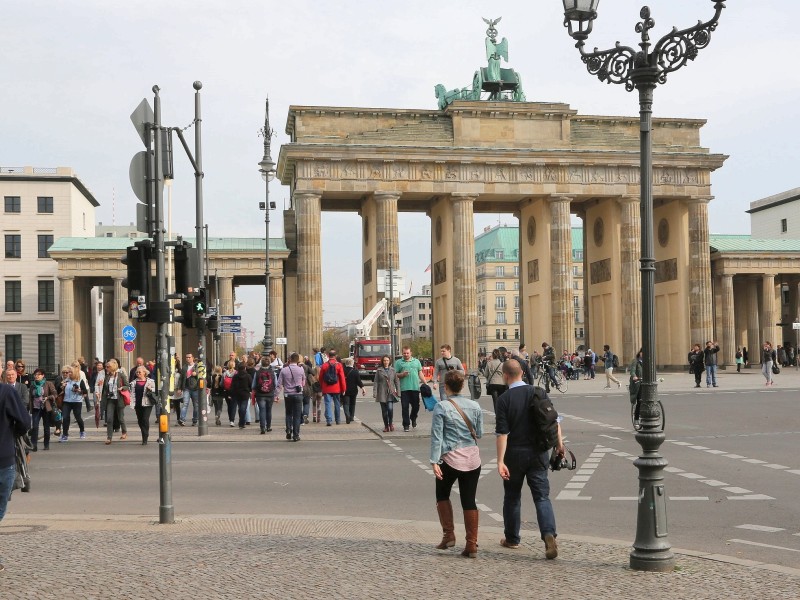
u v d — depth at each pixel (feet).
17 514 73.87
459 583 47.44
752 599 43.98
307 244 376.48
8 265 474.49
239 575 49.16
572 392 250.37
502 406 56.34
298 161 378.73
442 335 413.39
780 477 90.02
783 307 560.20
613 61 57.06
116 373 140.56
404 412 148.66
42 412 130.62
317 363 205.26
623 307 402.11
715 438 126.11
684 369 411.95
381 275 182.19
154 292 68.18
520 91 417.28
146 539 60.44
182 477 97.71
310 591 45.57
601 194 399.85
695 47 53.93
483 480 93.50
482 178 392.27
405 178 385.91
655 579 48.34
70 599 43.80
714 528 65.62
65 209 481.05
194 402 169.58
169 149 69.26
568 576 49.14
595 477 91.97
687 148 414.00
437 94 438.40
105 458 118.32
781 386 253.24
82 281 418.51
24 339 472.85
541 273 406.41
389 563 52.39
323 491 86.28
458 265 387.96
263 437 144.25
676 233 419.54
